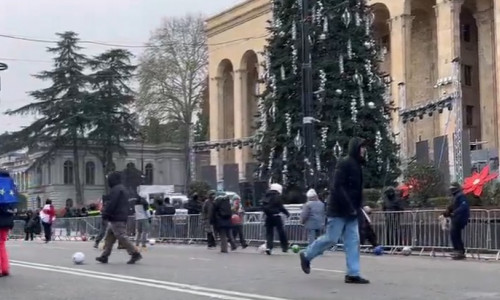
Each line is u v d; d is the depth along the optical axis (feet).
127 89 229.66
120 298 31.37
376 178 79.82
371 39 82.28
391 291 33.01
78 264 50.24
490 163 127.54
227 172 126.82
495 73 151.74
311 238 61.93
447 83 140.97
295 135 80.28
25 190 288.10
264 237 76.95
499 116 138.10
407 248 61.52
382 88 82.07
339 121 78.69
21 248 75.82
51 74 225.35
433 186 75.36
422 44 169.37
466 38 171.63
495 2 140.36
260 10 197.36
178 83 244.83
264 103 84.07
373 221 64.95
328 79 79.87
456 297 30.86
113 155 244.01
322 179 77.25
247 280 38.34
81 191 230.27
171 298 31.12
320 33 80.18
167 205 96.78
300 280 38.06
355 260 36.37
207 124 247.91
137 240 74.49
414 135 154.51
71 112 221.66
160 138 279.90
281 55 82.12
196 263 51.31
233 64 210.59
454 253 55.77
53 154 226.58
